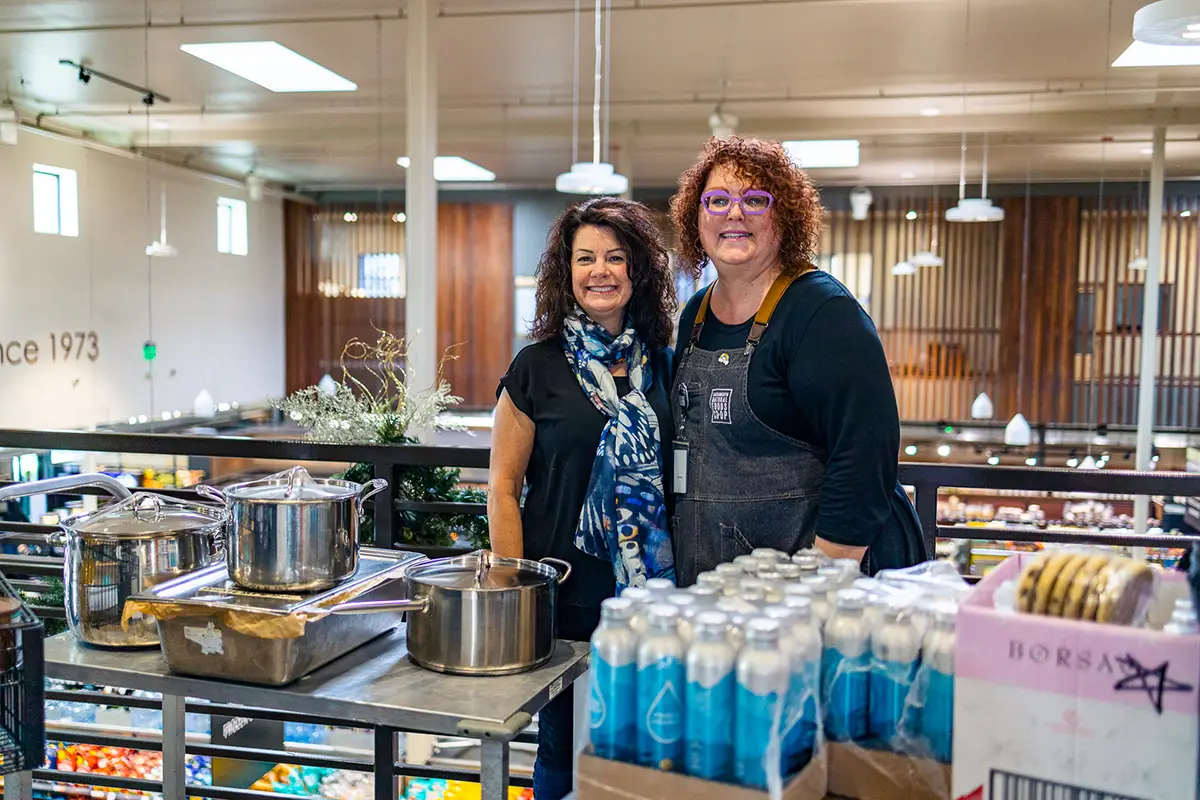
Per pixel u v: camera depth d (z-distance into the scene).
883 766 1.36
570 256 2.03
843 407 1.73
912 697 1.35
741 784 1.28
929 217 13.79
